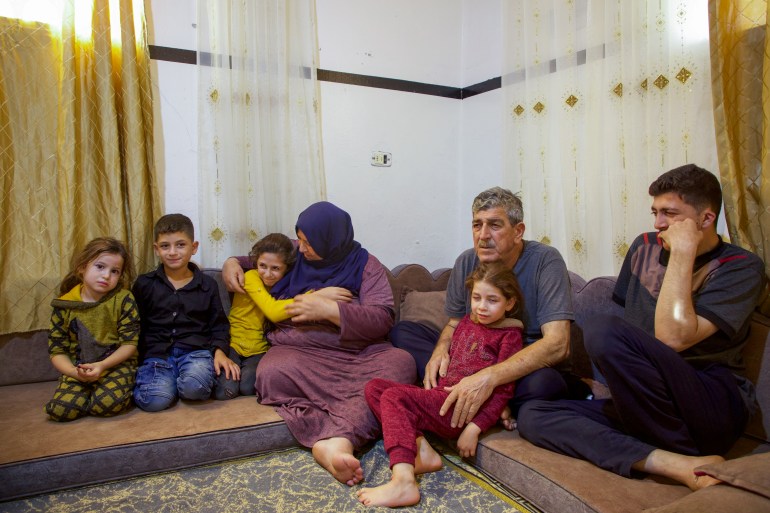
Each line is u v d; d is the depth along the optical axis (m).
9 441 1.70
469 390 1.75
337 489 1.65
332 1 2.95
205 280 2.32
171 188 2.61
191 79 2.62
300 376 2.02
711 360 1.66
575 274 2.37
